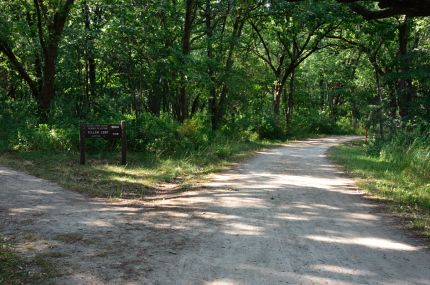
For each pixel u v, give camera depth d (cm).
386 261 496
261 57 3575
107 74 2127
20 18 2028
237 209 743
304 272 455
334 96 5366
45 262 461
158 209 737
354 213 732
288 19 2689
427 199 836
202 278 433
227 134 2536
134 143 1498
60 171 1070
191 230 606
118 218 662
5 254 476
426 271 466
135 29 1642
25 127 1516
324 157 1762
